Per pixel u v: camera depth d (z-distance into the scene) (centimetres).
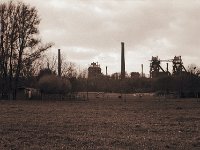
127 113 4516
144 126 2980
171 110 5138
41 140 2144
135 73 15888
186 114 4375
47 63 10562
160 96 10175
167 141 2138
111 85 13188
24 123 3159
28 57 8750
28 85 9369
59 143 2039
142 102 7725
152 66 12550
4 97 8825
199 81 10031
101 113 4506
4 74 8606
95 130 2683
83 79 12800
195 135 2431
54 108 5516
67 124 3098
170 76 10400
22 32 8619
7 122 3247
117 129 2759
